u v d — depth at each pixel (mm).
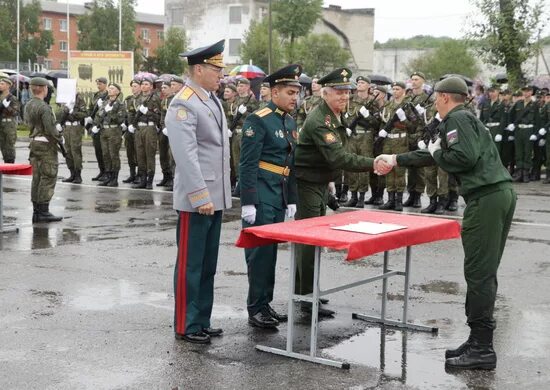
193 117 5434
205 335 5660
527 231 10477
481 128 5129
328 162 5988
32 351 5352
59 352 5340
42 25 78875
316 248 5156
